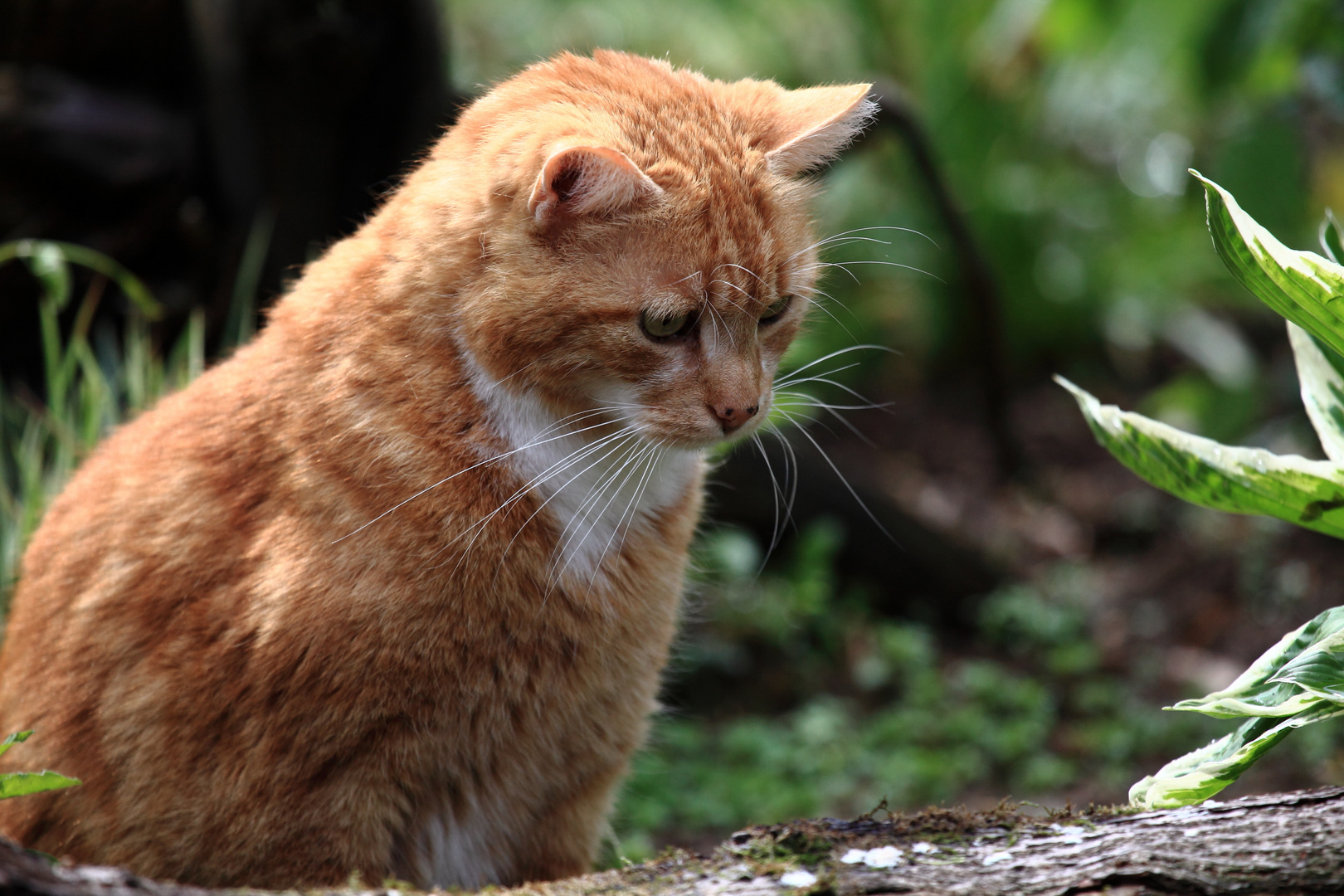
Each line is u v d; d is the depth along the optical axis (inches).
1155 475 140.9
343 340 154.3
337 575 146.1
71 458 240.5
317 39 283.7
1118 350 545.0
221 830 152.1
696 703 365.1
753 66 552.7
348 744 149.1
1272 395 441.4
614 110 154.7
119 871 100.0
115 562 161.2
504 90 164.9
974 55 524.4
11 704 170.2
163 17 321.4
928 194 480.1
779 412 194.9
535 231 145.4
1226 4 415.2
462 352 151.8
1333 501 132.3
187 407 169.8
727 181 152.5
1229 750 132.1
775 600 385.7
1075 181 565.3
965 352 542.9
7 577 218.8
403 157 306.2
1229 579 406.6
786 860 114.0
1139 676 373.4
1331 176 476.7
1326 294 124.6
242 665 149.6
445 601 148.3
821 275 179.2
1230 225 125.1
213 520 156.1
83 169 311.0
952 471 484.4
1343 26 394.3
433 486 148.7
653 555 169.5
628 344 150.3
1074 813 125.9
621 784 196.2
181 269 325.4
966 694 366.0
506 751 163.9
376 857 155.6
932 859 112.3
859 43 538.3
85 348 272.4
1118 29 502.3
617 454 161.6
